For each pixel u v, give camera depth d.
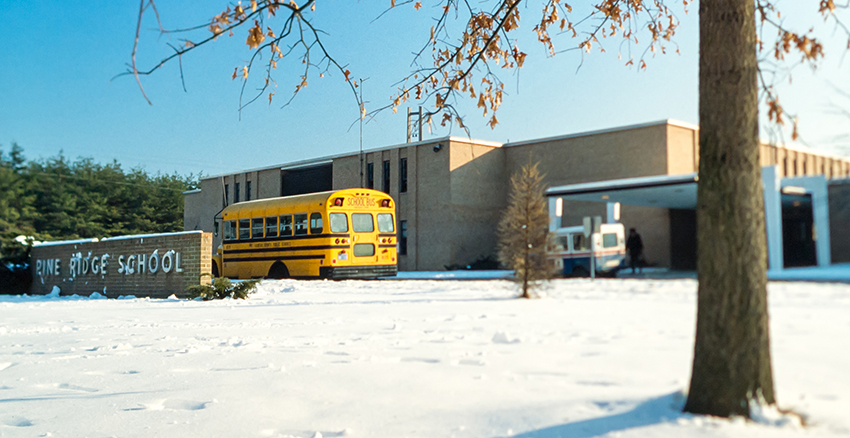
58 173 48.69
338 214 21.67
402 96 6.79
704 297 3.83
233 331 9.09
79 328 10.57
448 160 32.75
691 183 19.56
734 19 4.13
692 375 3.79
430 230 33.41
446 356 6.00
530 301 11.58
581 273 20.30
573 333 6.82
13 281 24.47
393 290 16.53
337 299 14.42
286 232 22.72
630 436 3.24
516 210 13.74
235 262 24.50
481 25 6.64
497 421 3.79
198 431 4.17
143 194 54.56
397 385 4.93
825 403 3.22
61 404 5.17
